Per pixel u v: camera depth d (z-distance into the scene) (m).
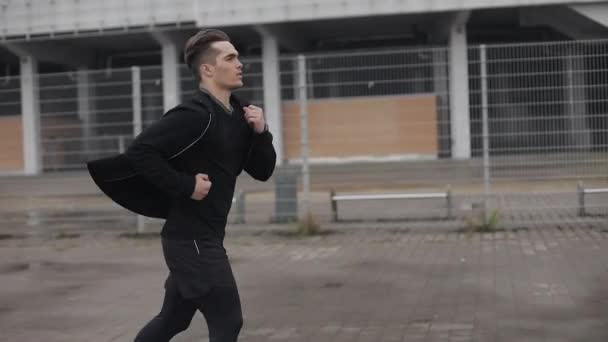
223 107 3.29
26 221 11.47
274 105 11.28
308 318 5.65
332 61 11.02
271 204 12.06
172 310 3.45
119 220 11.57
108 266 8.56
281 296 6.52
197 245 3.21
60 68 29.83
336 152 11.39
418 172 10.95
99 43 28.16
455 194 10.86
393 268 7.74
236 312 3.25
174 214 3.25
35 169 11.38
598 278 6.75
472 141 10.46
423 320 5.44
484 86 10.12
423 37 27.56
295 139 11.36
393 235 10.26
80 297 6.81
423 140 10.94
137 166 3.09
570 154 9.97
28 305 6.51
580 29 23.47
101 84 11.12
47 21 24.78
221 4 23.44
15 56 29.72
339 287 6.84
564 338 4.79
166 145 3.10
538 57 9.97
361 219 11.53
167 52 25.47
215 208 3.25
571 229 10.03
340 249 9.24
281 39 25.17
